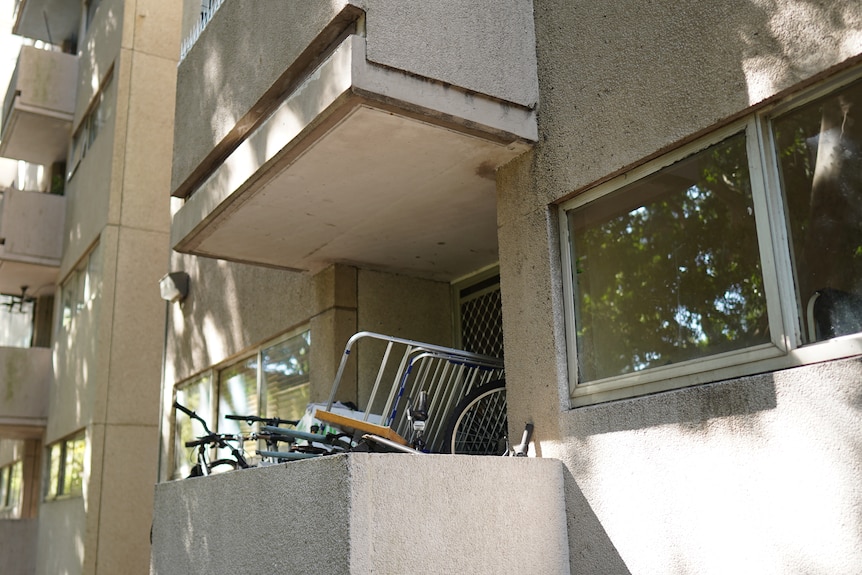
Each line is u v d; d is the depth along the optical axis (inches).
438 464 125.8
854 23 109.0
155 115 453.7
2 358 529.7
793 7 117.0
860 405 101.3
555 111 155.9
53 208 541.6
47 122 546.6
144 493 414.9
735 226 125.4
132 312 430.3
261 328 274.1
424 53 146.0
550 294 151.3
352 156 162.9
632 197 142.9
